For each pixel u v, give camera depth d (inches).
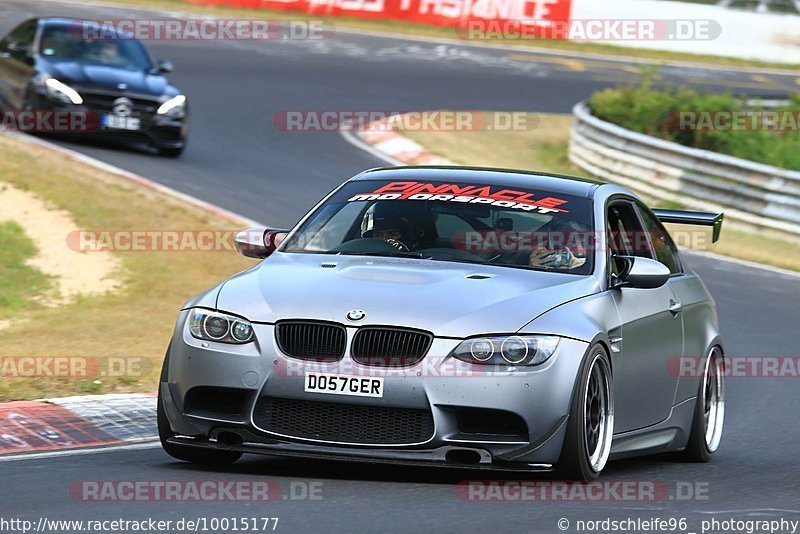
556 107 3565.5
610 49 4579.2
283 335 786.8
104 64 2412.6
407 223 913.5
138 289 1628.9
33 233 1779.0
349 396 765.9
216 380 789.2
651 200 2566.4
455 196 940.0
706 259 2096.5
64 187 1989.4
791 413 1230.9
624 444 885.8
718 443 1040.8
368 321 775.7
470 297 804.0
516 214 915.4
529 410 768.3
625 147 2657.5
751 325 1654.8
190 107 3043.8
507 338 776.9
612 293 876.0
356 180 987.3
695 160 2492.6
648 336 909.2
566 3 4574.3
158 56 3599.9
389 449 768.3
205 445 802.2
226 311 807.1
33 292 1581.0
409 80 3683.6
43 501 717.3
